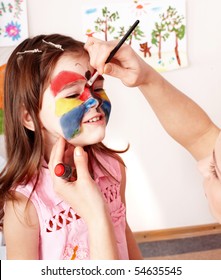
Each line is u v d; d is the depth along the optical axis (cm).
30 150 75
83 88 69
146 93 71
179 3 153
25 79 70
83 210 59
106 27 153
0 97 150
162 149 171
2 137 150
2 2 146
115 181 84
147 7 153
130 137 167
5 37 149
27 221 71
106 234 58
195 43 159
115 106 162
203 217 183
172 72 161
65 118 68
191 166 175
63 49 70
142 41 156
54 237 72
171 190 178
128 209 179
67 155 70
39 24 150
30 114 72
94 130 69
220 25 158
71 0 150
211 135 71
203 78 163
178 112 70
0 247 117
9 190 73
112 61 69
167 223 182
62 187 60
